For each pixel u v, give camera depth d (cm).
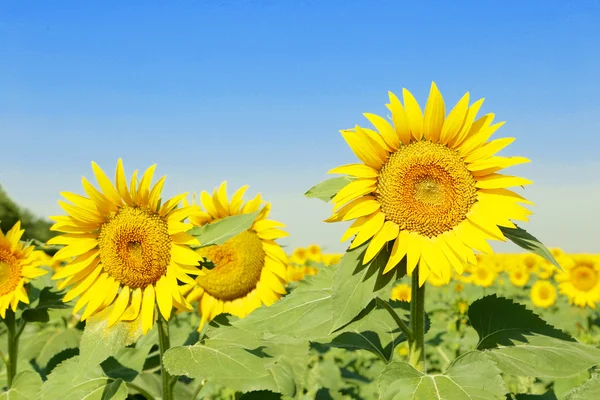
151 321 104
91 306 106
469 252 94
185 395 138
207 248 146
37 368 163
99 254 109
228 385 107
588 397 90
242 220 108
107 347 102
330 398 139
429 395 83
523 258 457
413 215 95
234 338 102
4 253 133
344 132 97
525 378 138
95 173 107
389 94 97
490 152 95
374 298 92
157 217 107
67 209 107
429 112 97
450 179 96
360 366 227
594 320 230
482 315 104
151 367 140
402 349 224
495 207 94
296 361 116
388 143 97
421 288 97
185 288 143
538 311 312
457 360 88
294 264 369
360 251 94
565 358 91
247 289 147
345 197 94
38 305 137
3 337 169
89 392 103
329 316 97
